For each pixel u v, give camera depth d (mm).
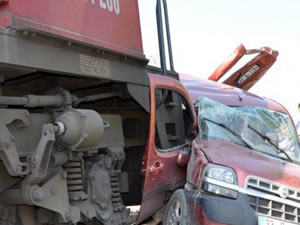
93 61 4570
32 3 3826
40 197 4012
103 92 5598
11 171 3805
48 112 4500
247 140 6074
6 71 3967
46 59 3906
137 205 6465
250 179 4855
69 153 4449
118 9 5062
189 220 4820
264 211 4797
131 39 5254
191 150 5766
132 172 6461
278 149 6145
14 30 3596
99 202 4906
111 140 5395
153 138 5461
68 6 4246
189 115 6465
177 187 5785
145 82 5570
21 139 4117
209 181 4883
